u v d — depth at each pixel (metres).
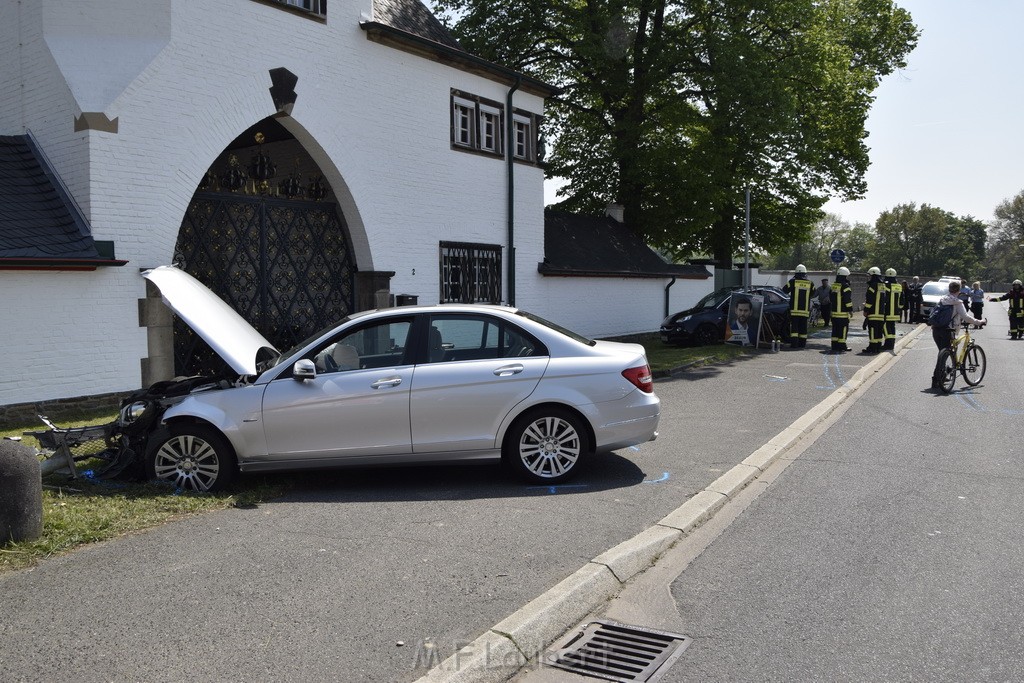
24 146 11.02
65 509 5.83
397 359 6.93
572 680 3.66
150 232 10.95
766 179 27.98
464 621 4.03
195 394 6.80
